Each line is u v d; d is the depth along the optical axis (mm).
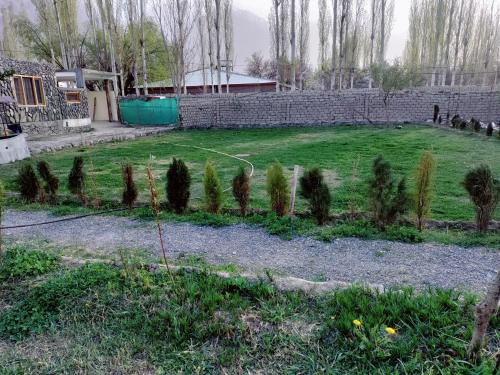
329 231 4824
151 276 3326
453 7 34531
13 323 2723
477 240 4391
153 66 34500
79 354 2389
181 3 27812
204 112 23406
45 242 4770
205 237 4855
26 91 16344
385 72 21312
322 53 37156
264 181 8414
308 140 15922
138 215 5816
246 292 3023
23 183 6832
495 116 21422
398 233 4645
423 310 2490
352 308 2643
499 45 38719
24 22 30922
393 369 2070
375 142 14500
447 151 11734
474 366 1955
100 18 31250
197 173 9547
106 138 16812
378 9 33031
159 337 2506
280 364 2201
